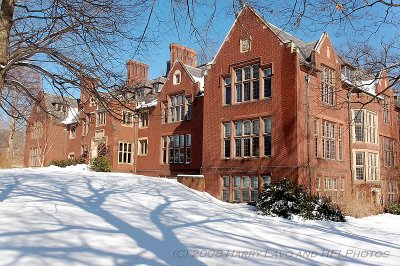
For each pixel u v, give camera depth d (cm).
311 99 2141
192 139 2930
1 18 823
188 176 2428
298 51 2089
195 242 805
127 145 3612
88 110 3825
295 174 1961
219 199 2305
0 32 823
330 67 2320
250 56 2280
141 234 830
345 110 2472
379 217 2094
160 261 630
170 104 3194
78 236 746
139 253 668
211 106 2481
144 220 1024
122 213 1105
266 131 2169
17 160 5419
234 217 1322
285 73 2092
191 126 2958
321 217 1623
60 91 962
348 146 2453
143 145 3503
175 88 3141
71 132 4184
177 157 3067
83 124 3978
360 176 2544
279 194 1684
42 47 842
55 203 1142
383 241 1124
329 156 2273
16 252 594
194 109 2950
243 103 2289
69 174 2116
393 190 2956
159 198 1570
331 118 2306
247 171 2197
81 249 653
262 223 1259
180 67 3136
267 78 2200
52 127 4178
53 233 749
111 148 3509
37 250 618
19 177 1775
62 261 573
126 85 951
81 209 1095
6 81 966
